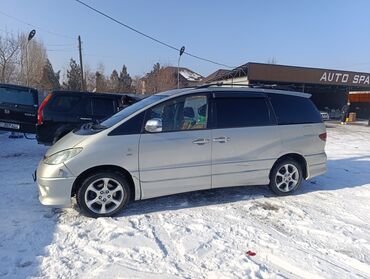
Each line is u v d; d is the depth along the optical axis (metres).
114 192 4.67
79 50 31.55
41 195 4.55
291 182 5.81
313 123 5.89
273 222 4.61
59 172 4.39
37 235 4.05
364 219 4.85
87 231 4.20
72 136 4.80
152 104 4.82
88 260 3.51
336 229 4.42
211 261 3.53
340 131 21.75
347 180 7.09
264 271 3.35
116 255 3.61
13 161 8.42
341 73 30.81
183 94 5.02
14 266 3.36
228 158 5.17
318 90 39.38
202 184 5.07
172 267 3.39
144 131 4.71
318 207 5.29
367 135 19.06
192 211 4.96
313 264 3.51
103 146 4.51
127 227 4.31
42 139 8.24
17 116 10.14
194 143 4.93
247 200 5.51
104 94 8.72
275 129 5.50
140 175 4.70
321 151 5.99
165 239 4.01
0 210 4.84
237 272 3.32
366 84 32.03
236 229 4.34
